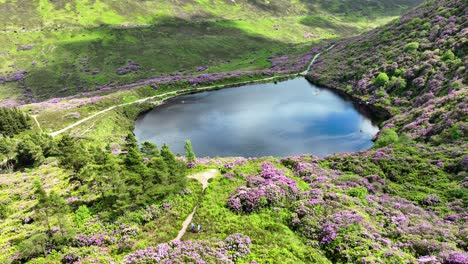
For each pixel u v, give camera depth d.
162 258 28.08
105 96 117.12
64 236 32.44
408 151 53.78
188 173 48.56
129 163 41.66
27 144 71.75
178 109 109.75
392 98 92.62
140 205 38.78
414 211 37.03
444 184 43.28
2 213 42.88
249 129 87.31
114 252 30.98
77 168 49.06
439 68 86.25
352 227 31.27
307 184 44.34
